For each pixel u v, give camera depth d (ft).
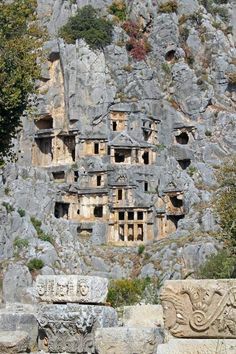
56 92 548.31
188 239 468.75
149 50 588.91
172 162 540.93
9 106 165.68
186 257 453.58
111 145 530.68
